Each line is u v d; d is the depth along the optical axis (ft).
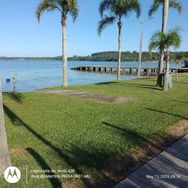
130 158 18.39
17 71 185.78
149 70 169.48
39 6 61.67
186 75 98.17
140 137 22.54
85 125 25.98
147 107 34.76
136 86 60.18
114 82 70.28
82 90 52.65
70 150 19.42
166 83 51.85
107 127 25.25
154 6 86.22
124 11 82.89
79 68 223.30
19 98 41.98
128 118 28.73
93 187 14.60
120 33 85.51
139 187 14.39
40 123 26.81
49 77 131.54
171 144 21.33
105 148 19.79
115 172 16.38
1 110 15.60
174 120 28.14
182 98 42.60
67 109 33.60
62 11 62.08
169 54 52.80
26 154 18.66
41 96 44.11
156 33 51.96
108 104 37.01
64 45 63.16
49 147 20.02
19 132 23.70
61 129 24.63
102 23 84.64
